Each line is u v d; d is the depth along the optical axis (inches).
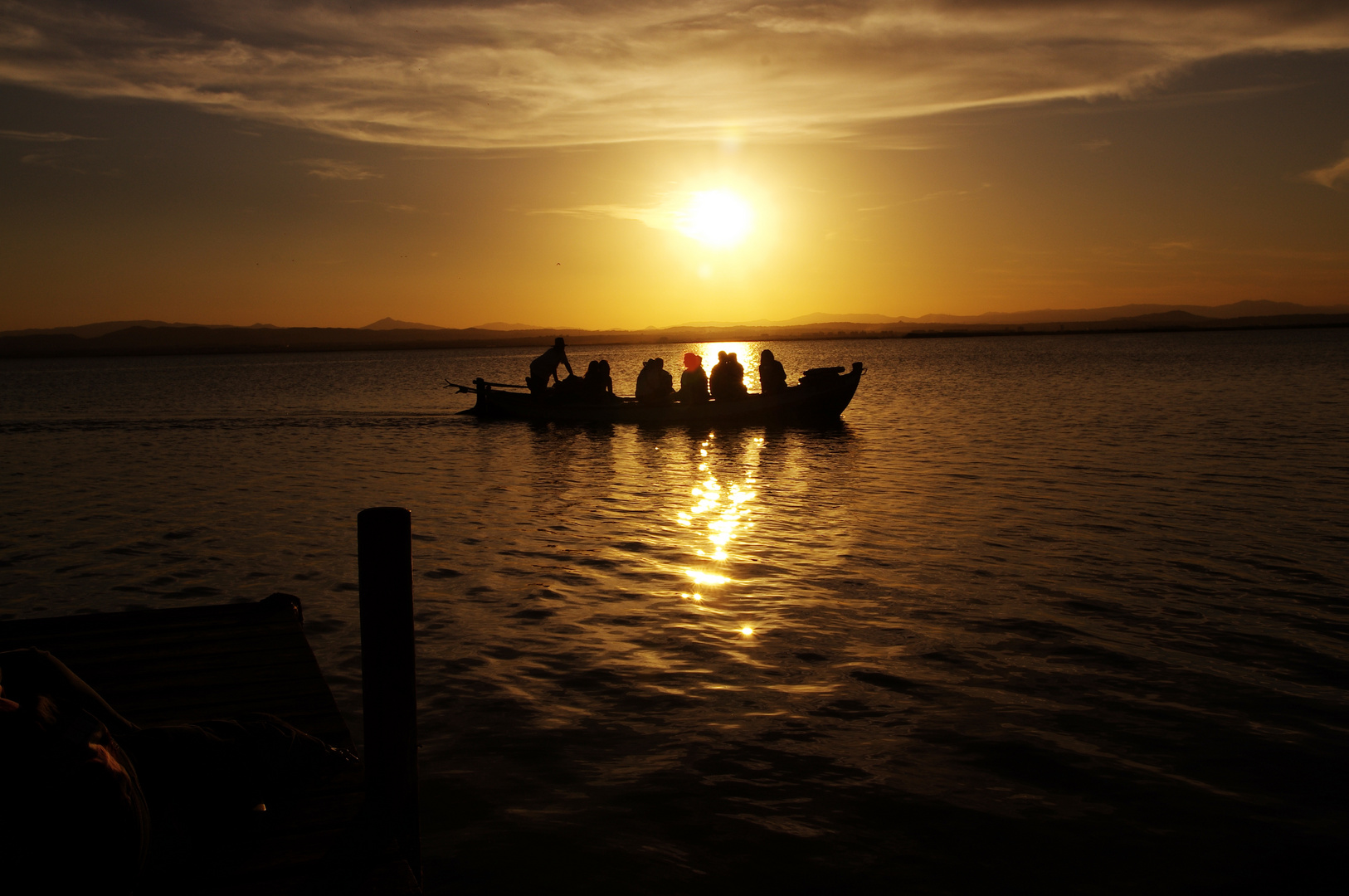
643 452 768.9
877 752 196.4
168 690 174.2
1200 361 2568.9
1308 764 188.1
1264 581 323.9
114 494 560.4
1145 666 243.9
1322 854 156.9
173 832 113.6
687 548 393.1
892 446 770.2
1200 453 666.2
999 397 1380.4
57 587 338.3
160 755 113.0
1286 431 788.6
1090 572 340.2
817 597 313.3
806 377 964.6
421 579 343.9
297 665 189.5
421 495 547.2
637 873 152.0
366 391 1996.8
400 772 124.7
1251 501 475.2
